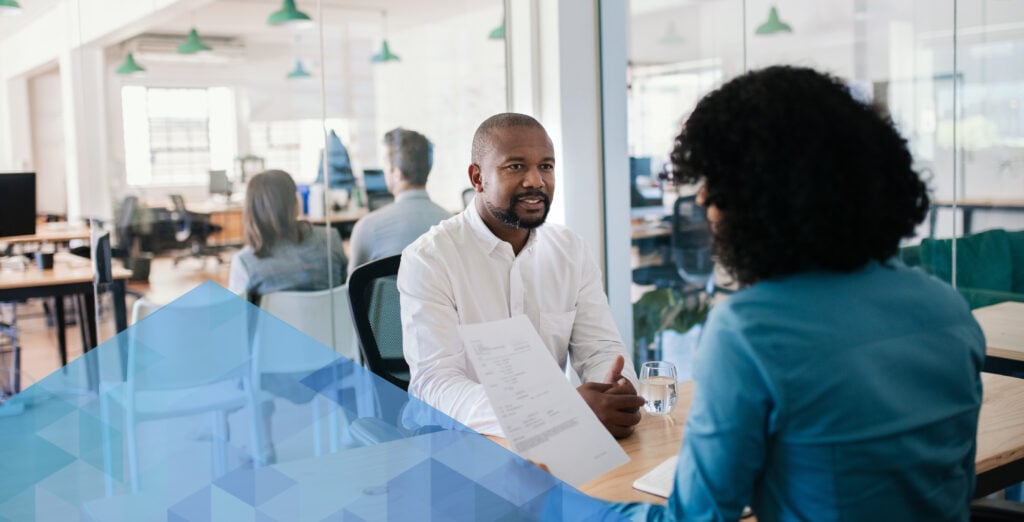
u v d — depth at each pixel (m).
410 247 1.86
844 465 0.86
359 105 3.41
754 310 0.89
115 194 3.23
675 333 3.51
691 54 3.32
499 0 3.52
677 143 0.98
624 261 3.45
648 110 3.41
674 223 3.46
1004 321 2.39
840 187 0.86
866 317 0.89
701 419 0.90
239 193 3.32
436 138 3.53
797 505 0.89
